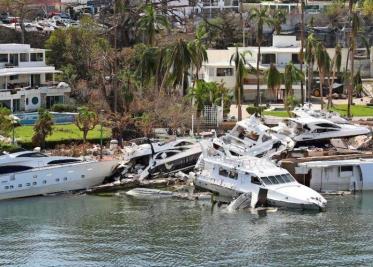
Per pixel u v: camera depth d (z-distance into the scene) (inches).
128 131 5413.4
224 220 3895.2
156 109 5610.2
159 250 3496.6
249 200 4089.6
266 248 3511.3
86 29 7450.8
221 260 3383.4
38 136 5034.5
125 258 3410.4
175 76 5821.9
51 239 3644.2
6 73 6466.5
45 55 7150.6
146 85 6107.3
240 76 5856.3
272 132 4955.7
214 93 5890.8
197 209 4094.5
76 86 6742.1
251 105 6973.4
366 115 6584.6
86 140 5191.9
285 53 7578.7
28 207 4153.5
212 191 4311.0
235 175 4229.8
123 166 4616.1
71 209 4106.8
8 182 4286.4
